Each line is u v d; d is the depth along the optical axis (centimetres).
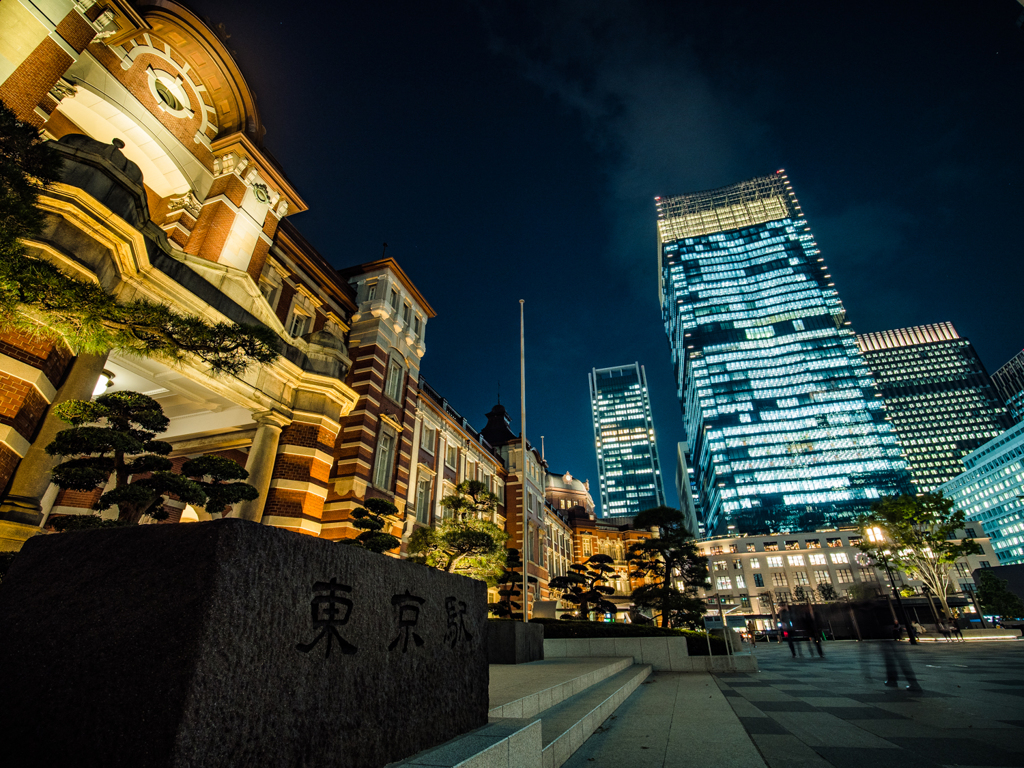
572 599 4075
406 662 375
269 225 2019
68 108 1512
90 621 238
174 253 1509
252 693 240
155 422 999
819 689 1262
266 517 1625
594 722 786
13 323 672
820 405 12638
